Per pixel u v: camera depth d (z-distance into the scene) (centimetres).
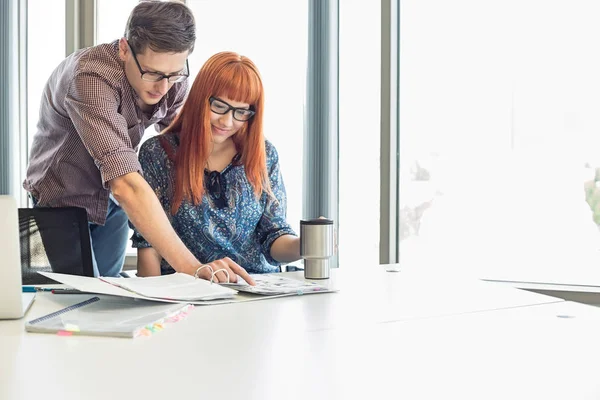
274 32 314
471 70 284
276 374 87
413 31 294
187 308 131
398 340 107
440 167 293
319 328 115
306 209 309
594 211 264
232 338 107
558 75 266
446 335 110
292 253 200
